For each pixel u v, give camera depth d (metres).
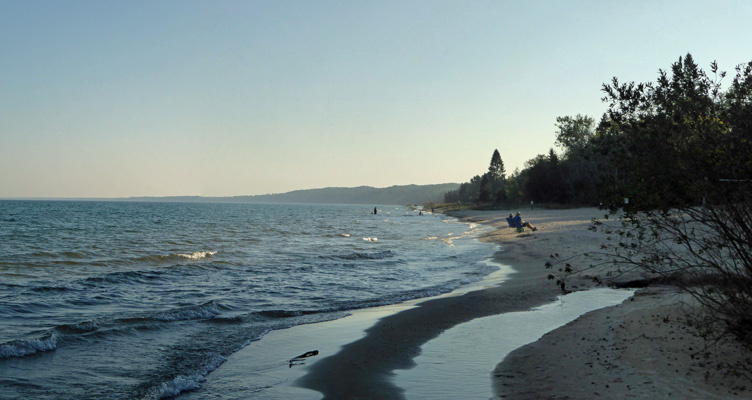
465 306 12.74
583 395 6.03
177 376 7.56
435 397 6.52
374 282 17.78
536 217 56.16
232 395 6.89
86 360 8.38
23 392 6.87
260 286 16.86
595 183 7.14
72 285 16.45
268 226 62.81
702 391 5.71
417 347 9.10
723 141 5.99
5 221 62.66
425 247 32.47
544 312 11.49
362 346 9.32
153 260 24.77
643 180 6.52
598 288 13.81
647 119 6.63
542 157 90.00
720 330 6.91
